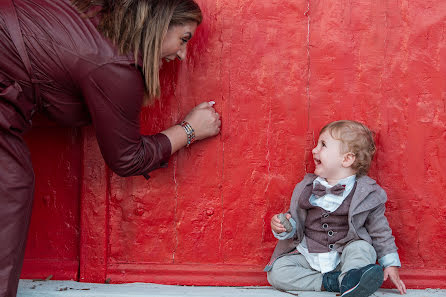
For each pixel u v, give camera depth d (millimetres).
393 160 2256
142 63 1767
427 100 2242
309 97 2273
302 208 2150
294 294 2061
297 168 2289
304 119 2277
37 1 1721
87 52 1681
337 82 2264
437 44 2232
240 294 2084
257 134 2291
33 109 1799
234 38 2268
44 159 2311
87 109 1883
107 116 1760
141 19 1726
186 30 1861
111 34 1713
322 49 2260
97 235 2268
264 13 2262
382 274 1754
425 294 2105
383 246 2043
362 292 1778
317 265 2098
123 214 2312
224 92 2279
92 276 2275
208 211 2307
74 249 2322
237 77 2277
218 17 2264
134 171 1922
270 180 2299
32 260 2314
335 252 2086
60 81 1734
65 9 1721
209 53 2271
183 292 2121
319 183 2129
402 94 2250
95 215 2268
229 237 2314
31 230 2320
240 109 2285
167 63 2270
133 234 2318
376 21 2248
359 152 2078
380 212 2082
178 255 2320
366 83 2256
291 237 2139
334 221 2084
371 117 2258
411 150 2252
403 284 2016
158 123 2285
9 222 1696
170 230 2320
